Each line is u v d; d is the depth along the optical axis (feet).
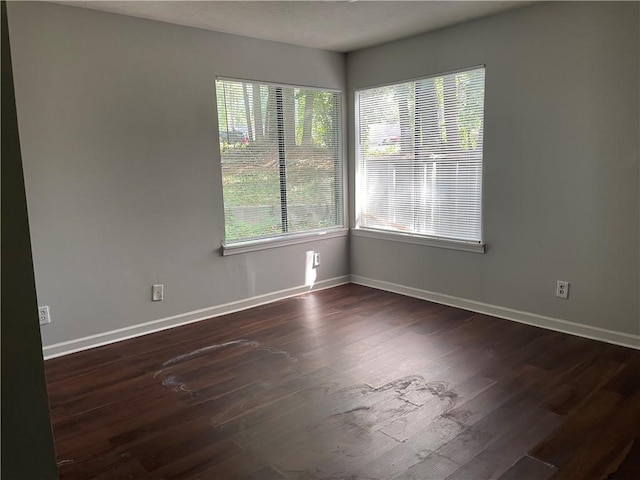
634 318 10.83
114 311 12.05
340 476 6.73
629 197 10.59
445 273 14.43
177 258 12.99
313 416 8.31
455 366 10.14
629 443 7.30
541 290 12.31
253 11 11.40
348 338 11.90
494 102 12.59
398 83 14.82
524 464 6.88
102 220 11.64
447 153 13.92
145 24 11.84
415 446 7.36
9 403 2.47
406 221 15.37
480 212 13.34
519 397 8.76
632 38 10.17
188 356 11.05
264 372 10.10
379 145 15.87
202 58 12.90
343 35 13.80
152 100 12.13
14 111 2.34
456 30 13.12
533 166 12.05
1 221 2.35
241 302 14.46
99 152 11.44
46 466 2.65
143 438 7.78
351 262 17.25
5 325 2.41
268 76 14.34
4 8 2.27
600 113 10.79
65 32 10.74
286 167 15.24
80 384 9.75
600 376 9.51
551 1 11.21
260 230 14.82
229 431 7.93
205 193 13.34
